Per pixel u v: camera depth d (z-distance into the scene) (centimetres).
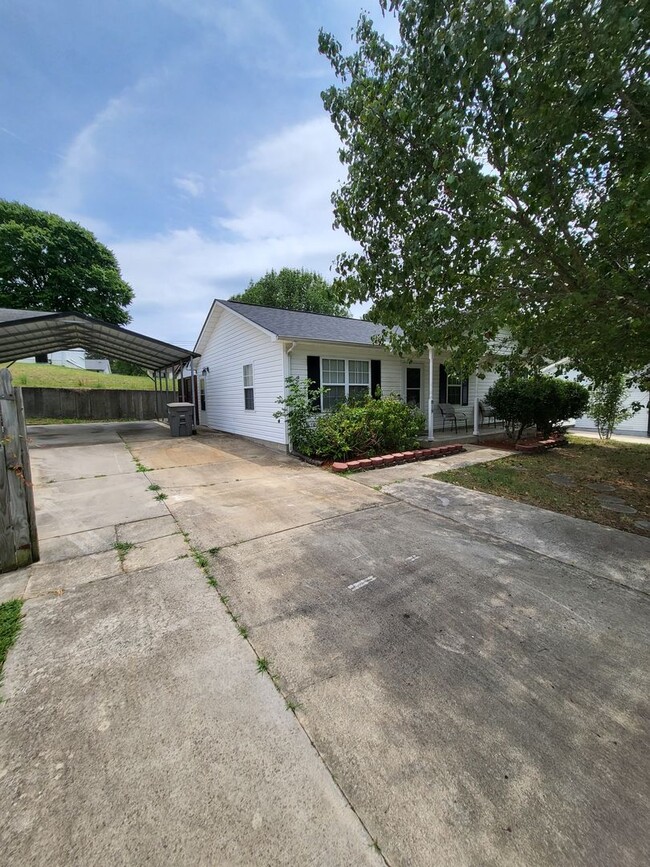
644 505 496
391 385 1044
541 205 327
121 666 204
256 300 2873
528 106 288
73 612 254
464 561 333
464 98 307
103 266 2775
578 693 188
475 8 272
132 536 381
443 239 330
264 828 127
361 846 122
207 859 118
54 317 849
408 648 221
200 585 290
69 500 495
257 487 568
